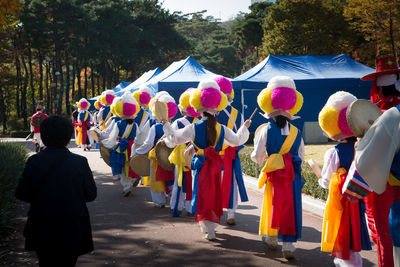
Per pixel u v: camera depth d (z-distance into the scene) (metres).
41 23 45.88
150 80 19.22
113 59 56.53
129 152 7.88
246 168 9.94
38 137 15.04
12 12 9.38
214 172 5.00
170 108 7.10
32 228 3.13
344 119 3.73
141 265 4.33
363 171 2.30
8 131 45.00
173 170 6.68
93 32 48.75
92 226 5.89
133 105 7.95
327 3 37.69
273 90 4.55
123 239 5.25
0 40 28.44
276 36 38.28
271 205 4.56
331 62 19.31
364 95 18.81
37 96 62.78
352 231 3.67
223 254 4.65
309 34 36.16
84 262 4.43
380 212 2.79
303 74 18.08
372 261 4.34
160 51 61.31
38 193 3.12
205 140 5.01
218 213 5.00
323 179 3.88
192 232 5.55
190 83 16.14
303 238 5.23
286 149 4.48
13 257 4.55
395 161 2.27
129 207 7.13
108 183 9.67
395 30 28.31
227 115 6.18
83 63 57.03
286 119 4.57
